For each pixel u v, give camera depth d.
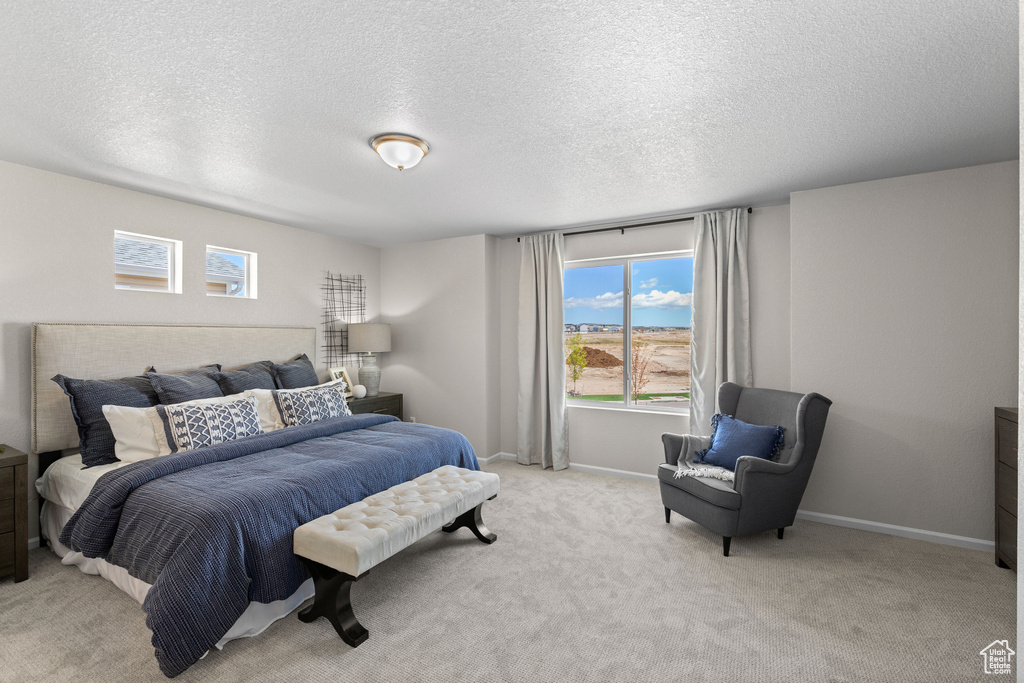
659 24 1.64
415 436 3.35
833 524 3.39
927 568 2.75
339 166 3.00
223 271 4.17
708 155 2.83
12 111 2.26
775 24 1.64
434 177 3.21
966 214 3.03
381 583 2.59
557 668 1.93
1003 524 2.76
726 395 3.70
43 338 3.01
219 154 2.80
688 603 2.39
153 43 1.74
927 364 3.13
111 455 2.88
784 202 3.81
